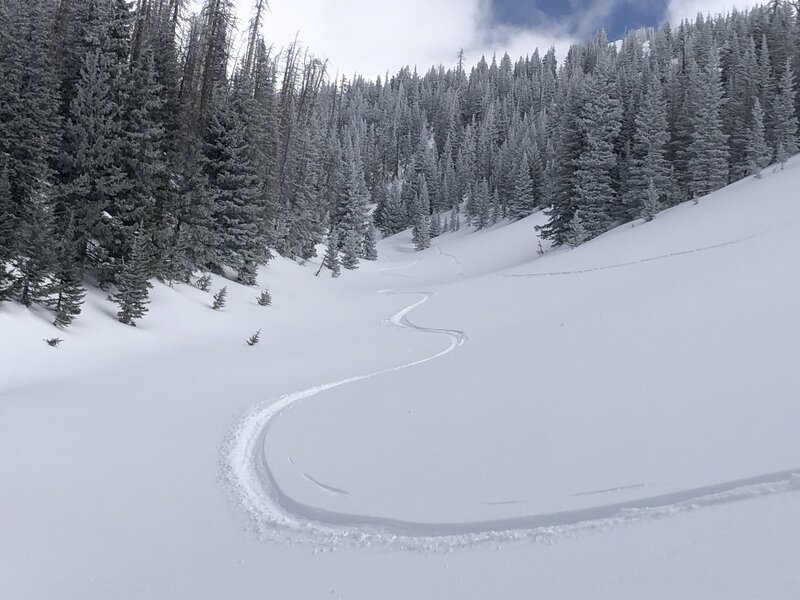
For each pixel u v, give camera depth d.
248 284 39.44
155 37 33.16
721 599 4.16
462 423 10.42
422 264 71.69
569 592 4.72
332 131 119.56
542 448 8.40
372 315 35.44
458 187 116.69
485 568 5.53
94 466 10.69
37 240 21.38
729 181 54.75
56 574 6.96
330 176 77.38
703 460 6.68
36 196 22.55
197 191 32.31
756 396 8.09
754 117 51.78
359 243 71.75
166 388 16.83
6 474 10.32
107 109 25.91
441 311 32.62
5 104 22.70
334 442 10.70
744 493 5.73
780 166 47.25
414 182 117.25
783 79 56.91
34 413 14.17
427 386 13.99
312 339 27.33
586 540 5.64
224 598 5.86
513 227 79.81
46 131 24.20
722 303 14.38
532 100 148.00
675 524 5.51
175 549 7.39
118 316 25.23
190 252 33.31
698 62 84.38
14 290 21.61
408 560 6.07
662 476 6.55
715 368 9.80
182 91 33.75
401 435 10.45
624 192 52.97
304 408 13.60
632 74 72.69
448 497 7.41
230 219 37.69
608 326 15.75
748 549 4.75
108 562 7.19
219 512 8.48
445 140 144.12
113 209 26.84
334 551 6.70
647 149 51.47
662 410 8.64
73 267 23.30
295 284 45.84
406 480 8.30
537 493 6.95
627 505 6.12
